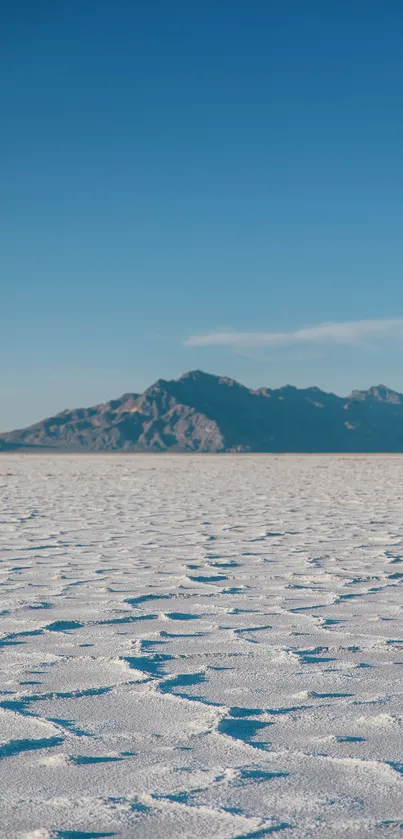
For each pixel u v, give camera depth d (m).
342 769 2.51
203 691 3.38
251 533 9.96
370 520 11.64
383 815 2.19
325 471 35.19
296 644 4.23
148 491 19.80
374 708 3.12
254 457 75.94
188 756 2.62
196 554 8.03
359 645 4.18
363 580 6.41
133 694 3.32
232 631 4.55
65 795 2.33
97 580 6.46
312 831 2.11
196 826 2.14
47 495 18.33
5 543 9.02
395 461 53.69
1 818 2.19
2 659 3.95
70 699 3.27
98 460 63.84
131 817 2.19
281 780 2.42
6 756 2.64
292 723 2.95
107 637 4.43
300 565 7.27
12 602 5.49
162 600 5.59
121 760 2.59
